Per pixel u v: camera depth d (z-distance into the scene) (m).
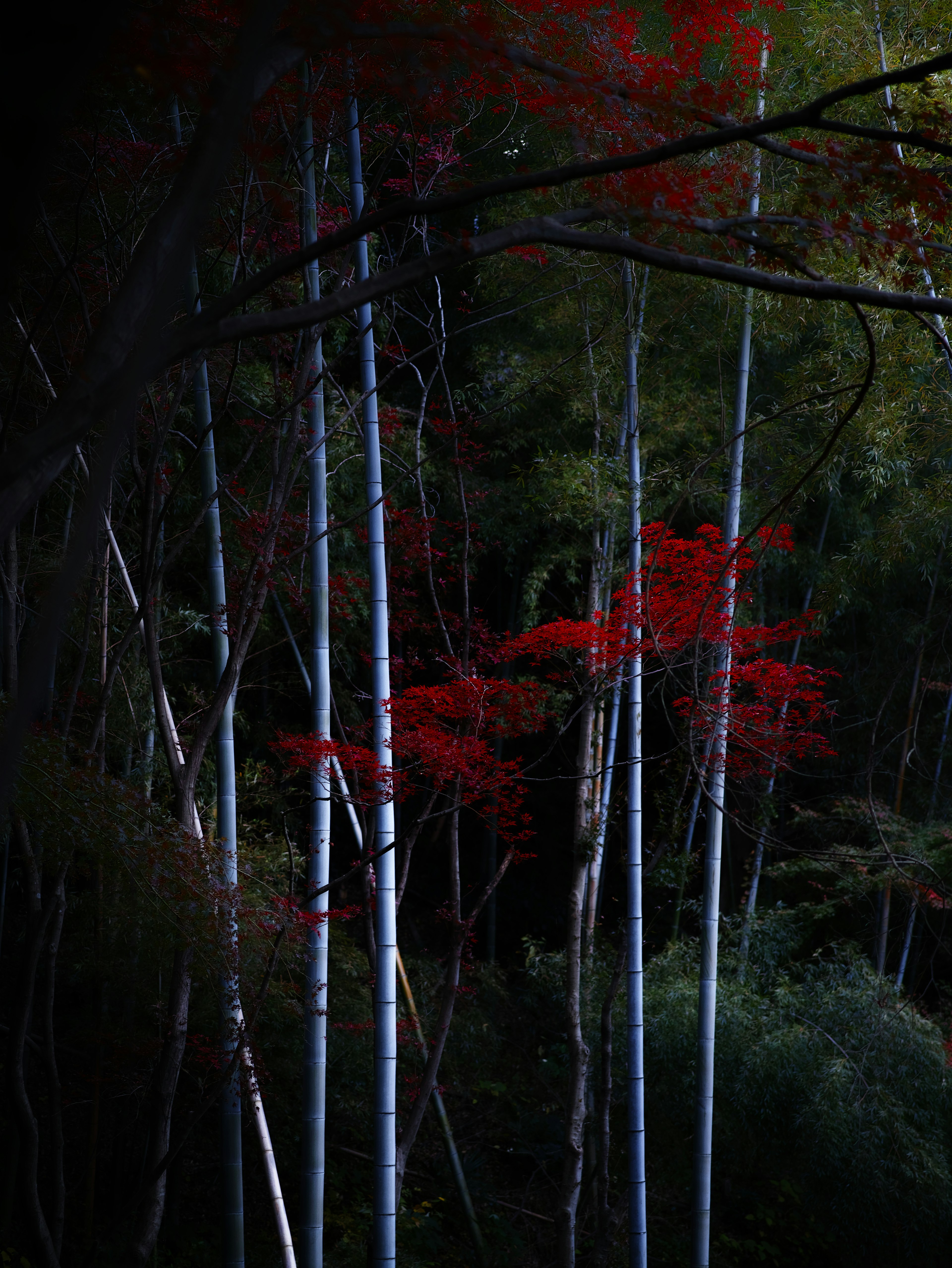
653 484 6.46
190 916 3.63
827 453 2.64
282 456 4.62
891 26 5.22
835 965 7.57
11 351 3.78
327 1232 6.59
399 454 7.16
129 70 1.74
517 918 11.01
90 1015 5.72
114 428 1.00
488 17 2.27
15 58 1.04
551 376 6.09
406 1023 5.98
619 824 6.32
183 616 6.40
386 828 4.64
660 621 4.64
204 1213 6.62
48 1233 3.91
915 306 1.72
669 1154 7.29
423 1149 8.14
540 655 4.98
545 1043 9.42
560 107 2.29
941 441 5.96
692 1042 6.85
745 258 2.01
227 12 1.85
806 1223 8.10
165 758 6.63
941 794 9.20
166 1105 3.95
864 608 9.74
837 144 2.10
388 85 2.29
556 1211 6.73
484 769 4.44
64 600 0.91
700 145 1.61
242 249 3.64
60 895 4.10
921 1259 6.61
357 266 4.78
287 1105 6.54
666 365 7.32
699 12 3.14
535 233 1.59
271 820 7.08
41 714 4.55
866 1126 6.57
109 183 3.71
